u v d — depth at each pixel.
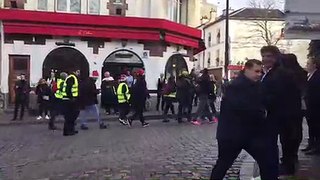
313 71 9.52
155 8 25.27
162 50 24.69
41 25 22.69
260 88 5.64
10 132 15.14
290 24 5.92
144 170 8.62
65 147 11.62
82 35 23.17
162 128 16.25
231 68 49.84
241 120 5.62
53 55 23.28
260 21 55.50
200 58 66.75
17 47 22.84
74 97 14.33
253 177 7.41
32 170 8.67
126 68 24.20
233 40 56.28
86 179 7.88
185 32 26.23
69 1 24.38
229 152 5.74
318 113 9.49
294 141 7.50
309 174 7.63
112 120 19.25
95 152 10.79
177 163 9.35
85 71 23.66
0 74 22.70
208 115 18.30
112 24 23.59
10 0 23.45
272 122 5.77
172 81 19.02
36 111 20.80
